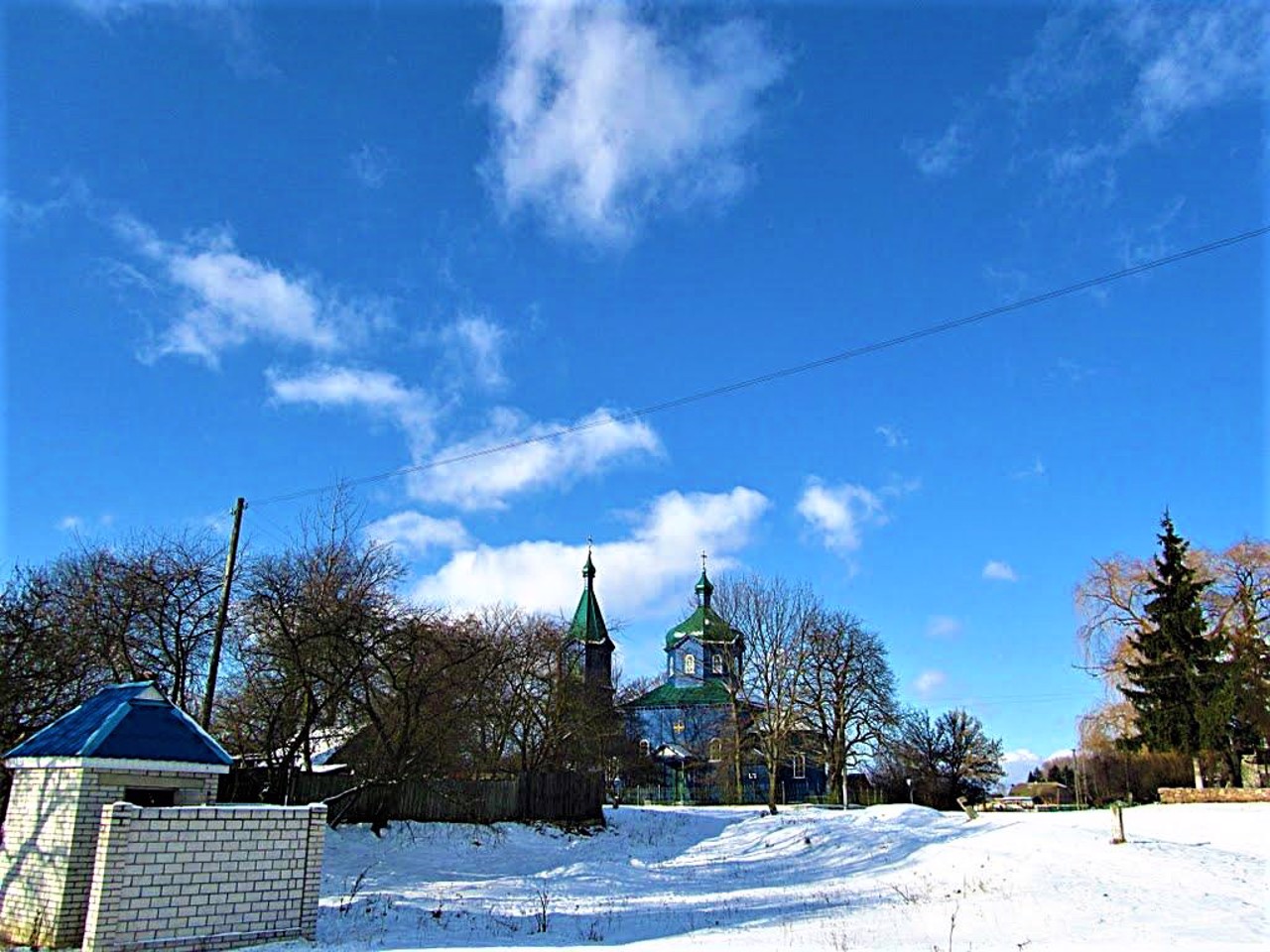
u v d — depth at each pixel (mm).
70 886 13438
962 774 71625
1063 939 14297
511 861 30250
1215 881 18938
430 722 32688
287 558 31109
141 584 29156
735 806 62969
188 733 15055
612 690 59375
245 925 13656
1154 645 47938
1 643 23219
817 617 63000
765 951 14164
